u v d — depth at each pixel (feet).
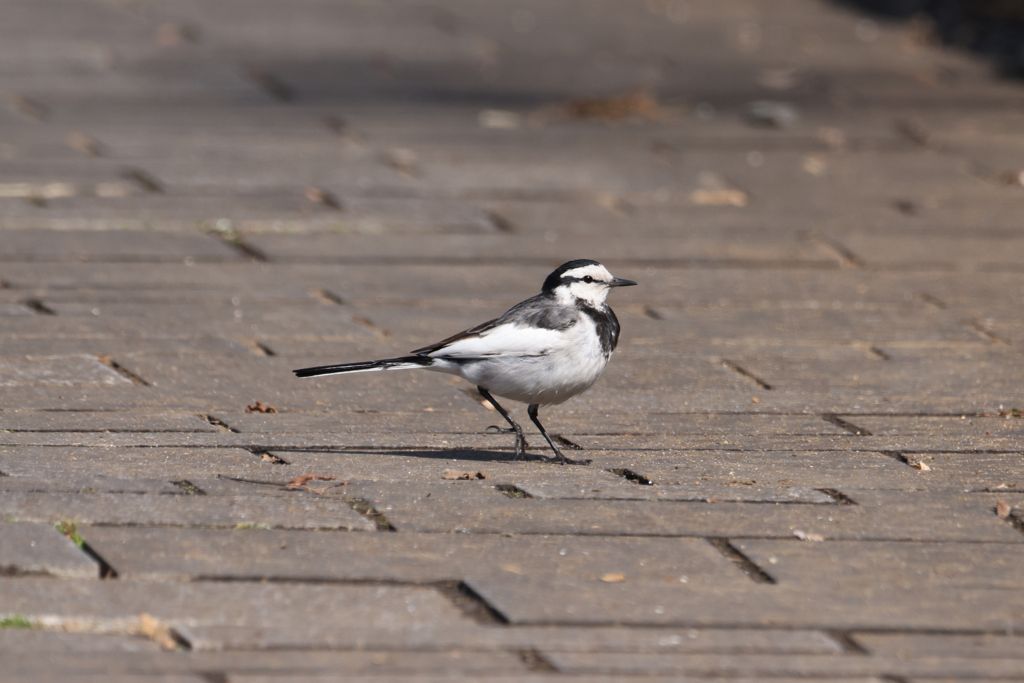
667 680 21.77
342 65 90.12
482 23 106.01
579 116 79.71
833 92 87.25
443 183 64.54
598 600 24.47
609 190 64.59
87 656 22.02
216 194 60.95
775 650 22.86
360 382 39.60
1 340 41.55
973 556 27.04
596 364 32.04
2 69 83.56
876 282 52.08
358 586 24.80
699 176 67.51
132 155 66.49
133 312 45.34
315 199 61.16
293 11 107.45
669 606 24.32
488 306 47.67
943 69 94.99
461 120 77.30
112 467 30.99
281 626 23.16
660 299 49.37
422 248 54.80
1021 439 35.35
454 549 26.61
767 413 37.63
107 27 97.40
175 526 27.30
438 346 31.76
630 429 36.01
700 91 86.63
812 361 42.57
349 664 21.95
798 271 53.52
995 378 41.04
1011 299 50.01
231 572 25.12
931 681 22.02
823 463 33.06
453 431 35.63
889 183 66.95
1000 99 86.22
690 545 27.22
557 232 57.82
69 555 25.45
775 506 29.63
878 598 24.98
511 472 31.81
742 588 25.23
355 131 73.92
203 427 34.86
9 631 22.75
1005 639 23.54
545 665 22.16
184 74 85.56
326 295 48.55
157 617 23.27
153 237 54.44
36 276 48.78
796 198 64.13
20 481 29.63
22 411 35.37
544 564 26.00
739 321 46.96
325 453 33.01
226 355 41.22
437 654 22.39
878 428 36.32
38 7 103.30
